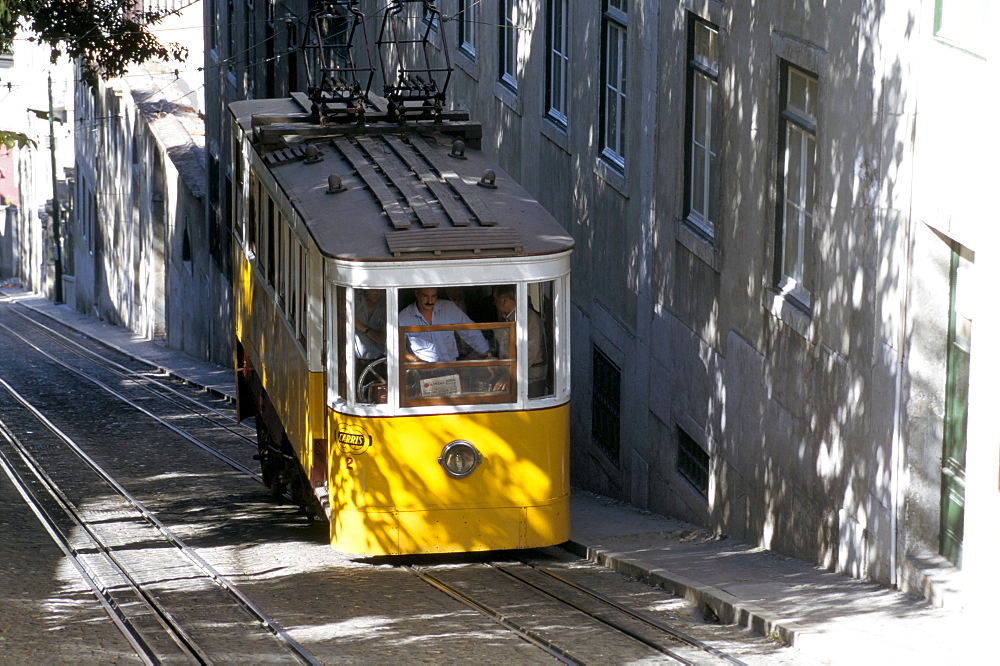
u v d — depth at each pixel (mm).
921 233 17969
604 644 17312
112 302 104875
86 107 113750
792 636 16734
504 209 22812
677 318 27062
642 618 18750
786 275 22438
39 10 48062
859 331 19500
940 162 17406
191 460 38125
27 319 103562
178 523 28094
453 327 21688
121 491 32250
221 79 72938
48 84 114875
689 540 24688
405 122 26578
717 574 20797
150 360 78500
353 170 24422
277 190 25500
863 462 19578
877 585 19172
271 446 30312
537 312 22031
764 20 22453
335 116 26672
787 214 22312
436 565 22953
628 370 30047
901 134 18219
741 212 23656
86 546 24891
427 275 21406
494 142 39562
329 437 22188
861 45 19234
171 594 20766
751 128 23109
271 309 27656
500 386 21969
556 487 22469
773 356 22562
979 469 17125
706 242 25266
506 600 20234
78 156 119312
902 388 18453
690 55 26094
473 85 41469
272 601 20188
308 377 22781
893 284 18500
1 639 17562
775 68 22094
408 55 47938
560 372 22375
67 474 35062
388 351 21516
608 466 31969
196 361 77688
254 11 66312
